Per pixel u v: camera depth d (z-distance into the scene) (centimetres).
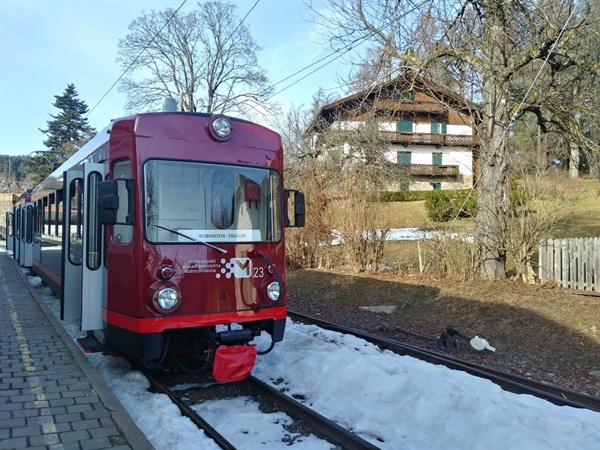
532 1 1090
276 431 492
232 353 561
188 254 562
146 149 561
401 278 1379
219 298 576
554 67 1161
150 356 537
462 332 896
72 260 718
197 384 633
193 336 598
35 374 598
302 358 693
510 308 973
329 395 585
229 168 607
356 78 1363
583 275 1143
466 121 1416
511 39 1143
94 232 628
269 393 588
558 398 553
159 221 554
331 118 2847
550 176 1280
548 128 1338
